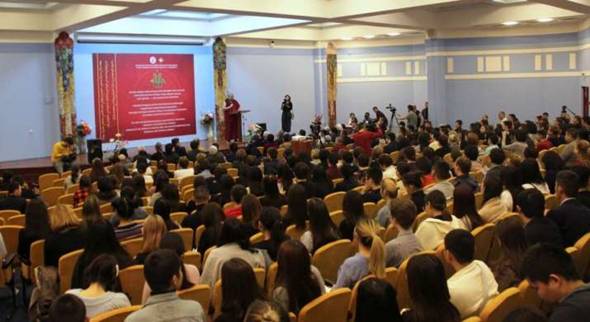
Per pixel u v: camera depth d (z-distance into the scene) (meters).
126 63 17.97
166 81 19.00
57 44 15.77
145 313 2.87
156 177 8.00
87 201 5.34
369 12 13.90
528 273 2.44
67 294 2.60
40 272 4.29
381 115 19.31
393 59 22.39
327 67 22.12
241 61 20.75
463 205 5.02
